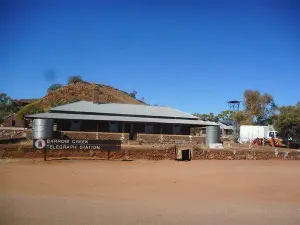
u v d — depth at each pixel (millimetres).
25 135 44531
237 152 35312
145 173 21453
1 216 9531
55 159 27344
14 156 27328
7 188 14422
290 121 56062
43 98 96062
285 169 27156
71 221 9258
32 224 8805
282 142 53406
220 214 11023
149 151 31688
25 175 18531
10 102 97000
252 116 82000
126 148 31609
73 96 96625
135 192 15000
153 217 10156
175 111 50188
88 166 24328
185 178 19828
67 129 41750
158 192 15234
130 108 48344
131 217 10031
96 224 9070
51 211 10375
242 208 12227
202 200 13703
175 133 46250
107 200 12773
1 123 81062
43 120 38438
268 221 10281
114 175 20016
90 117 42094
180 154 33000
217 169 25328
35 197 12695
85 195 13727
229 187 17281
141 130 44938
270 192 16266
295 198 14938
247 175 22188
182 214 10758
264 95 82750
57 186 15562
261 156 36188
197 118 48469
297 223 10180
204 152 34156
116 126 43844
